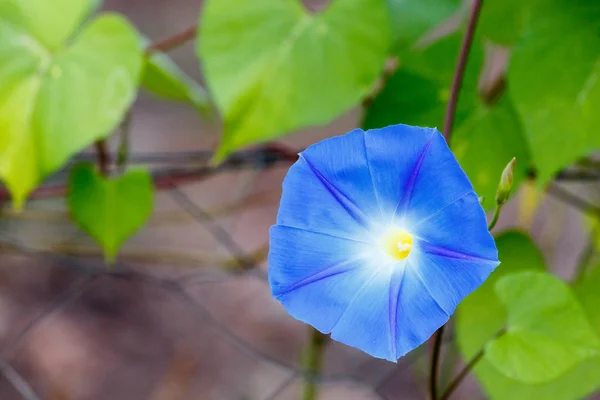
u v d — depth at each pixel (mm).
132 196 835
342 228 659
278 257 652
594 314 784
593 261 893
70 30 773
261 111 754
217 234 1355
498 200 654
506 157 773
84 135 765
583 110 732
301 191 656
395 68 787
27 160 768
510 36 776
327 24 757
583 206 888
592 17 738
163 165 1025
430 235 646
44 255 1066
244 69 754
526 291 696
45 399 1366
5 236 1075
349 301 655
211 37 755
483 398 1306
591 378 743
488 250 629
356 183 658
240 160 898
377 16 754
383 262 659
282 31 757
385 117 787
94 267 1144
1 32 772
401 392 1370
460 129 778
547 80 737
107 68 769
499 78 782
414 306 646
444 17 787
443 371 931
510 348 693
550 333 691
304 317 652
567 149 732
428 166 646
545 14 743
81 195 837
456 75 726
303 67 755
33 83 770
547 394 743
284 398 1401
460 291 634
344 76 753
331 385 1373
